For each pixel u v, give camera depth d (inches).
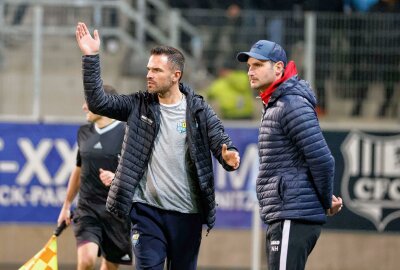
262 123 601.3
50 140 1011.3
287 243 588.7
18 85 1072.8
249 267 1055.0
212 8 1178.6
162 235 616.1
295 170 588.7
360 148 1021.8
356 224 1024.2
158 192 607.5
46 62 1079.0
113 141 733.9
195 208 616.7
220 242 1053.2
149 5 1151.0
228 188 1021.2
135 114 601.9
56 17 1077.8
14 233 1046.4
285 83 594.2
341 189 1023.6
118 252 750.5
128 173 597.9
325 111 1062.4
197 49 1077.8
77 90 1082.1
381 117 1064.8
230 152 579.8
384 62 1055.6
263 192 597.0
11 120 1007.0
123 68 1095.0
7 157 1007.6
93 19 1087.0
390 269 1056.2
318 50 1052.5
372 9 1136.2
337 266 1058.1
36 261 690.2
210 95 1091.3
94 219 740.7
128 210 598.5
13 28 1059.9
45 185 1010.1
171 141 602.9
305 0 1159.0
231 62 1082.7
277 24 1053.8
